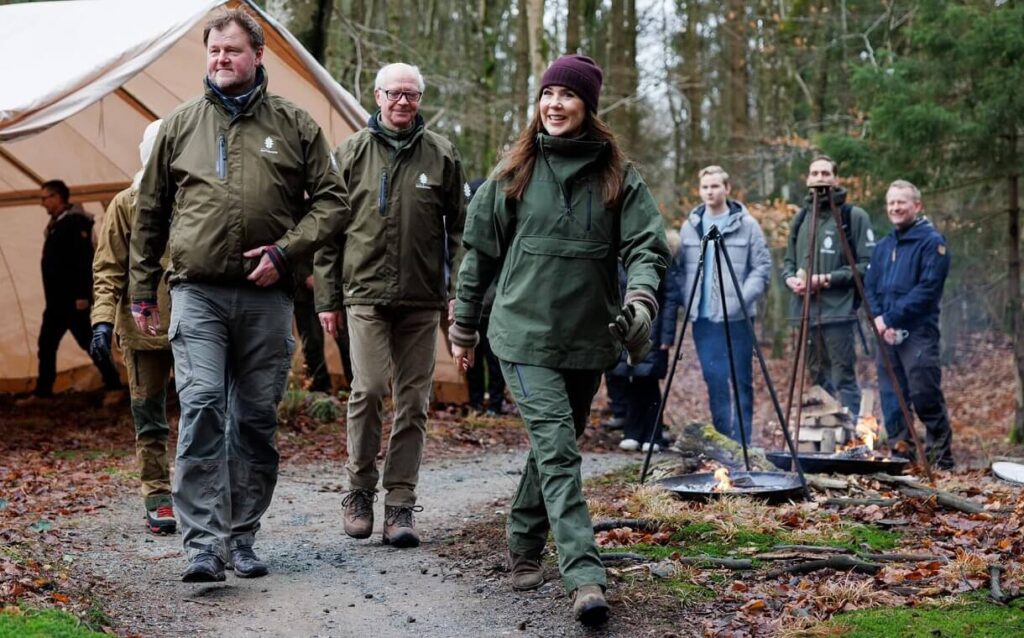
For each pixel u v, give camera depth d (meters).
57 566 4.28
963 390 19.53
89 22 7.82
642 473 6.01
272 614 3.96
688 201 19.77
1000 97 12.63
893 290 7.93
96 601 3.87
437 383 10.38
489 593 4.20
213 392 4.15
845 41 19.61
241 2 7.87
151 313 4.33
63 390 11.50
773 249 18.47
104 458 7.61
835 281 8.19
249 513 4.46
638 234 3.77
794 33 20.44
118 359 11.62
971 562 4.29
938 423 7.79
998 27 12.65
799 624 3.65
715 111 23.33
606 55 20.64
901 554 4.45
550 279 3.79
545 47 16.06
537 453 3.73
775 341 21.44
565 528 3.64
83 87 7.05
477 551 4.83
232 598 4.12
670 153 23.00
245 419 4.36
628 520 4.96
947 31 12.91
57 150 10.07
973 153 13.04
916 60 13.45
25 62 7.36
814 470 6.31
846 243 6.85
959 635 3.52
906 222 7.92
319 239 4.27
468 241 3.97
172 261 4.20
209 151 4.18
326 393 9.96
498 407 10.03
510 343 3.80
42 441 8.38
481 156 18.77
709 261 8.16
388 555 4.84
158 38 7.33
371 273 4.97
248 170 4.18
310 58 8.41
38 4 8.41
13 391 11.52
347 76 16.17
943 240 7.81
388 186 5.00
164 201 4.31
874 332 6.70
